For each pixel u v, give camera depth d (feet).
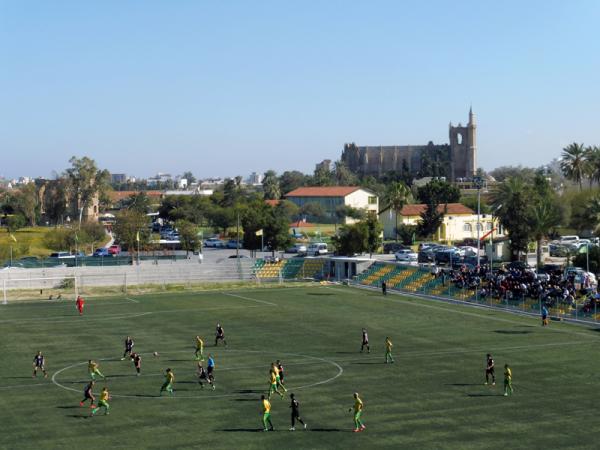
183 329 368.07
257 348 319.88
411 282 505.25
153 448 192.44
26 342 337.31
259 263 602.44
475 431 203.21
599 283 428.15
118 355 308.81
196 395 245.24
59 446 194.90
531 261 583.99
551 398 235.61
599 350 304.71
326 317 398.62
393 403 232.53
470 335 340.80
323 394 244.63
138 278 570.46
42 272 555.28
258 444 194.80
